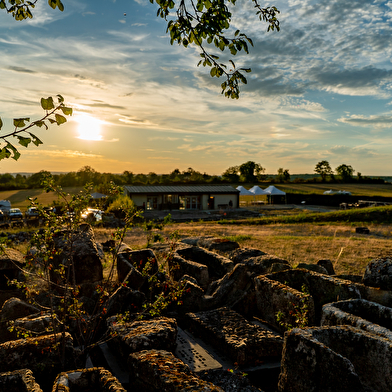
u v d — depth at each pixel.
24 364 3.55
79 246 6.47
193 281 6.72
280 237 18.03
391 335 3.26
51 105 2.45
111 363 4.12
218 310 5.46
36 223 24.77
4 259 6.48
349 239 17.09
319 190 83.19
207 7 3.65
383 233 22.09
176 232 5.16
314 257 11.89
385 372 3.05
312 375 3.07
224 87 4.04
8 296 6.40
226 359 4.25
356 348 3.28
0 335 4.74
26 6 3.58
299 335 3.25
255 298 5.92
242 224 29.12
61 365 3.67
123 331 4.21
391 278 4.62
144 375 3.07
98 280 6.55
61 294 6.11
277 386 3.79
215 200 48.28
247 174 108.31
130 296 5.84
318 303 5.21
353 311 4.23
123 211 4.80
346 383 2.84
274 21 4.07
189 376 2.81
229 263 7.84
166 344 4.02
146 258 7.55
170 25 3.75
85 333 4.73
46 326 4.51
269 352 4.27
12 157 2.36
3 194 74.06
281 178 113.88
